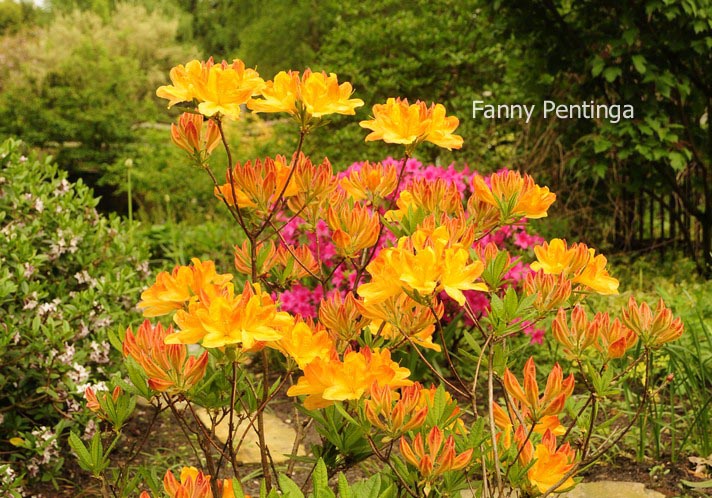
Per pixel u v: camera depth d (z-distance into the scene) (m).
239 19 16.72
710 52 5.89
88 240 3.58
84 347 3.18
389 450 1.62
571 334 1.61
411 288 1.35
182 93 1.49
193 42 29.28
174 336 1.27
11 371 2.93
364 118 8.59
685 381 2.96
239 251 1.89
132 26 23.44
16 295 2.96
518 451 1.52
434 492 1.48
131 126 15.92
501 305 1.53
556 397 1.45
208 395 1.59
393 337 1.74
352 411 1.62
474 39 8.47
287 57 13.89
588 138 5.89
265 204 1.73
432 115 1.76
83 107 15.17
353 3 9.11
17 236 3.12
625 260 6.25
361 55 8.65
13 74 16.72
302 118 1.60
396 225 1.91
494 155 7.23
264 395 1.69
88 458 1.54
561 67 6.14
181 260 6.31
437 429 1.35
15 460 2.93
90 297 3.22
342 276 3.91
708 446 2.89
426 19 8.54
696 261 6.07
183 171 10.50
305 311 3.93
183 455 3.23
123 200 14.52
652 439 3.09
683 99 6.26
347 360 1.37
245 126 11.73
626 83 5.83
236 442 3.30
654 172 6.21
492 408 1.54
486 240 4.11
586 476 2.88
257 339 1.27
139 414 3.65
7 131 14.99
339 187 2.04
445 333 3.67
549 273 1.70
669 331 1.68
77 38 21.53
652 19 5.88
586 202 6.62
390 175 1.92
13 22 28.27
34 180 3.45
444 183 1.84
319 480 1.28
